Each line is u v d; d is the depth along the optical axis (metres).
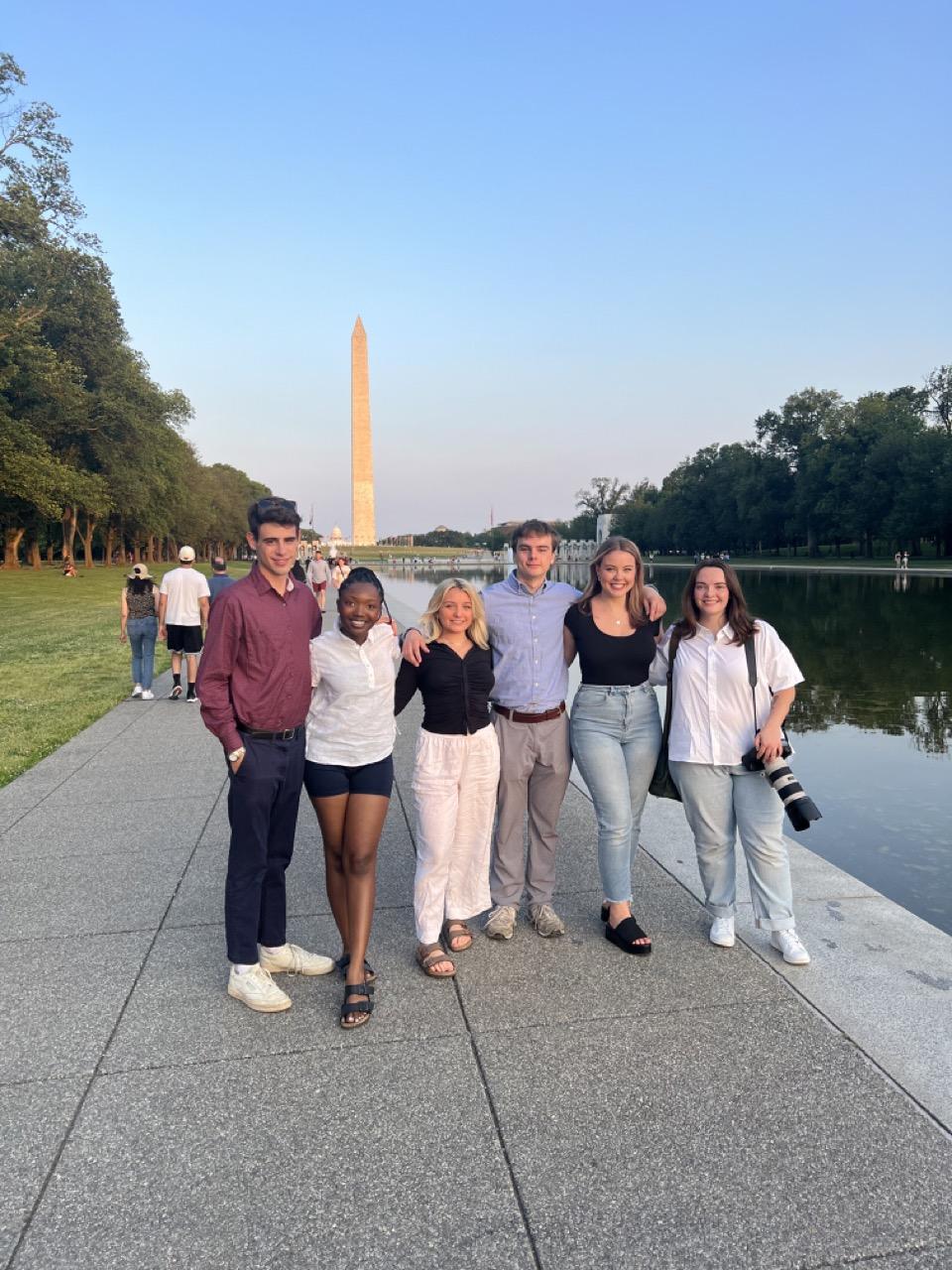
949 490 54.03
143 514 56.97
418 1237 2.20
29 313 31.91
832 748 9.38
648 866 4.74
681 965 3.61
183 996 3.43
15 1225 2.25
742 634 3.66
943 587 38.50
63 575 45.75
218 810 5.95
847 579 46.69
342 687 3.32
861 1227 2.21
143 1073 2.91
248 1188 2.37
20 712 9.56
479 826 3.71
